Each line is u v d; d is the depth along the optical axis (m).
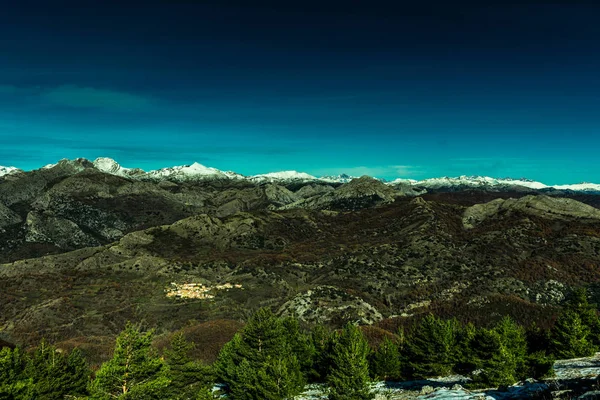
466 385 36.00
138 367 24.86
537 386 23.75
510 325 53.19
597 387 16.64
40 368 40.03
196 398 37.34
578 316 49.22
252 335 45.69
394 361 51.56
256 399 36.41
